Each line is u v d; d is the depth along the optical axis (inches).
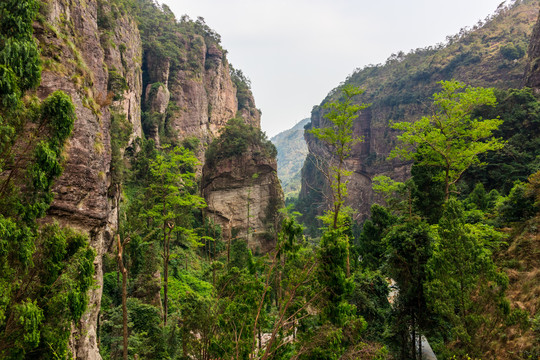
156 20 3858.3
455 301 605.9
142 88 3262.8
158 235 1485.0
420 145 1330.0
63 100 397.4
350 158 5088.6
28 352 346.6
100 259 657.6
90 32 797.2
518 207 1032.8
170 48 3577.8
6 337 318.3
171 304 1298.0
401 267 757.9
